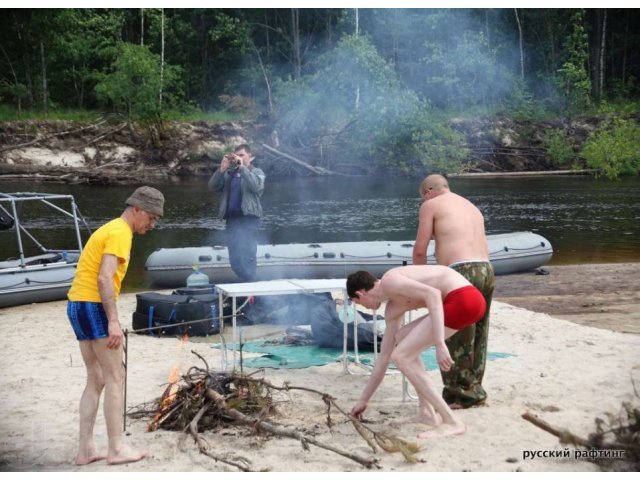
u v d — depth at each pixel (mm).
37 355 6867
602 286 10703
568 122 34750
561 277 11531
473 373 5258
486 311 5285
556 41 40750
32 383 5945
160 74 33344
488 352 6832
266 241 15555
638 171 30750
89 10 37469
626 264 12617
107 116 32562
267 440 4660
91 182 27531
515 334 7527
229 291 5867
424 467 4223
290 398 5516
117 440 4367
